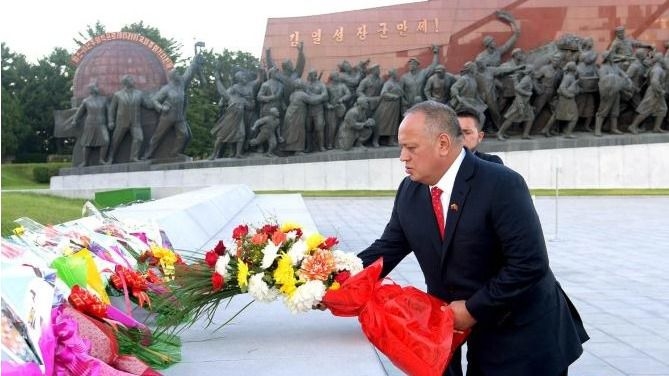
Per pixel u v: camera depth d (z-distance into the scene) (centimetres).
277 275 344
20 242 314
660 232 1413
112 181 2562
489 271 313
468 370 330
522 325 308
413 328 312
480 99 2591
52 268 298
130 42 2786
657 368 543
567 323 322
